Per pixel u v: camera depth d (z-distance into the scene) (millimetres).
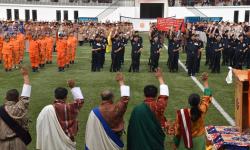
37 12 62625
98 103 15773
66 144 8125
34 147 10969
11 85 19031
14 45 24094
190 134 8289
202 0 65188
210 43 24734
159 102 8180
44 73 22766
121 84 8617
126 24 36844
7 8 61625
